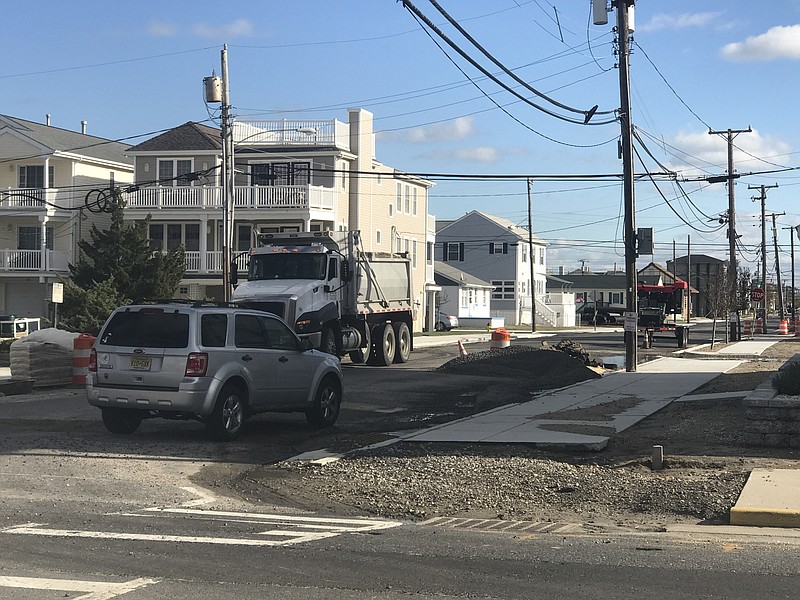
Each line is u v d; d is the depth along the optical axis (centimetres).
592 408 1766
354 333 2806
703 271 15425
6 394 1998
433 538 822
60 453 1270
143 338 1362
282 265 2688
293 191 4516
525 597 620
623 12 2664
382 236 5416
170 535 811
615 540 822
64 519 878
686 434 1419
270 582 651
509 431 1462
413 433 1476
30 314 4784
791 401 1276
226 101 3198
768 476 1071
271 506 991
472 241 8906
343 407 1873
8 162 4759
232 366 1384
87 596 606
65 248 4747
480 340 4816
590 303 9412
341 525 883
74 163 4738
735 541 822
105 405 1371
